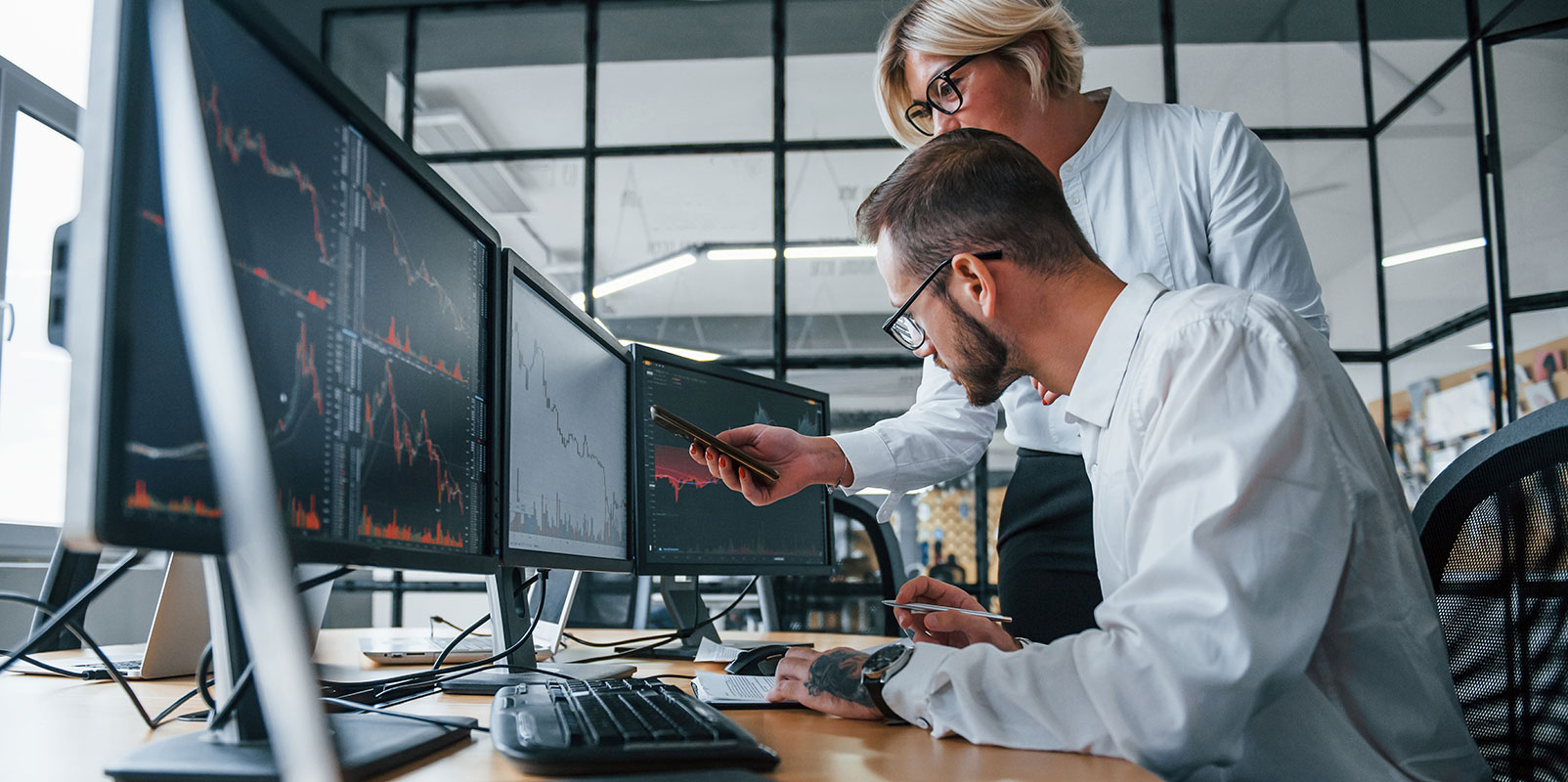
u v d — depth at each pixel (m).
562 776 0.59
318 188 0.68
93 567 1.37
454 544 0.93
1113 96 1.72
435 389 0.89
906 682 0.83
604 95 5.07
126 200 0.49
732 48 5.02
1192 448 0.80
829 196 4.93
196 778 0.54
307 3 5.06
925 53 1.58
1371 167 4.65
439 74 5.15
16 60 3.09
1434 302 4.46
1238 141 1.60
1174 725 0.69
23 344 2.99
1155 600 0.74
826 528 2.04
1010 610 1.79
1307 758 0.84
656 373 1.63
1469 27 4.47
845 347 4.82
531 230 5.17
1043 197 0.97
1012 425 1.78
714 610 4.18
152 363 0.51
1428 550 1.16
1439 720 0.87
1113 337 0.94
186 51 0.48
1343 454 0.83
